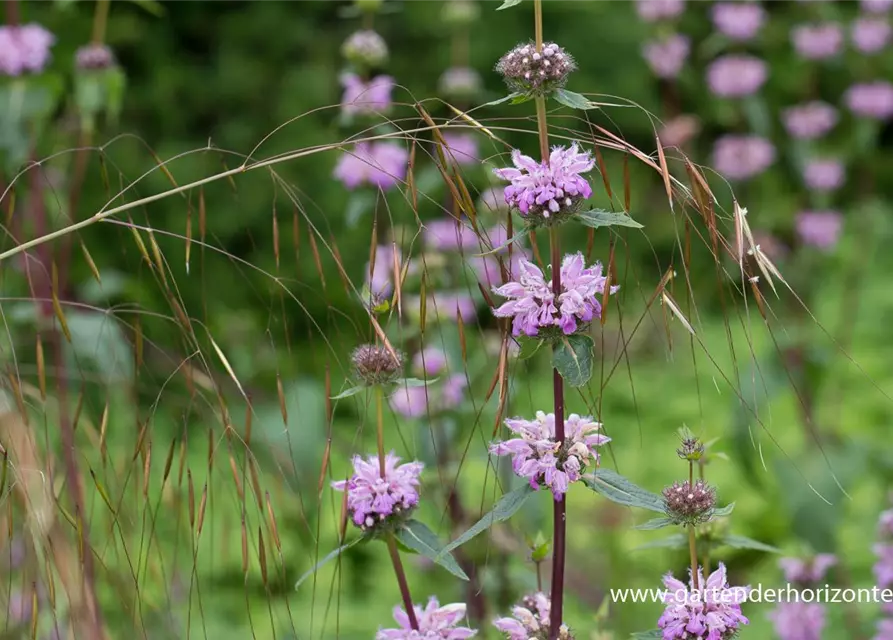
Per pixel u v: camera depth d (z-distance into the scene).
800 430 3.12
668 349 1.74
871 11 3.81
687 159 1.72
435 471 2.12
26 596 1.80
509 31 5.68
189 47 5.58
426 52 5.62
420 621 1.79
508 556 2.12
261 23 5.41
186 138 5.29
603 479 1.75
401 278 1.75
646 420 3.78
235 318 3.45
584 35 5.73
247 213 4.91
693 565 1.75
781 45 5.21
